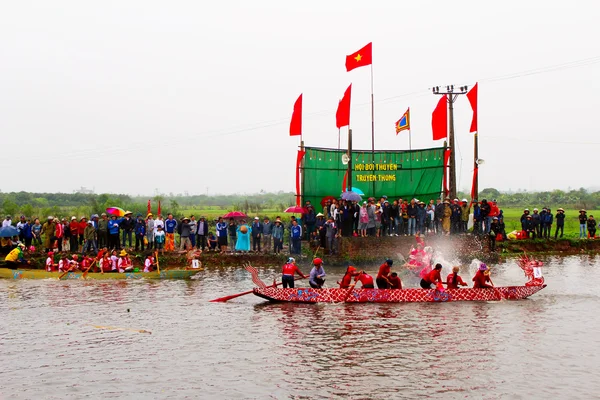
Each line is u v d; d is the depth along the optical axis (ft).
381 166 146.92
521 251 156.25
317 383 54.19
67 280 115.14
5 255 133.18
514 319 77.36
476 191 149.38
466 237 134.51
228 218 143.43
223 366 59.36
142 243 131.23
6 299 94.58
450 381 54.19
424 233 133.59
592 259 143.33
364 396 50.96
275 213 335.67
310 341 67.82
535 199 545.03
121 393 52.54
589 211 399.24
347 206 132.36
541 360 59.88
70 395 52.16
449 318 78.33
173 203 379.76
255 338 69.51
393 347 64.90
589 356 61.05
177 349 65.46
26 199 508.12
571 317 78.33
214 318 80.18
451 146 150.51
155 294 98.94
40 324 77.25
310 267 128.06
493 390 51.90
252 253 133.59
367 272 121.60
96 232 130.72
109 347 66.44
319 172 143.13
